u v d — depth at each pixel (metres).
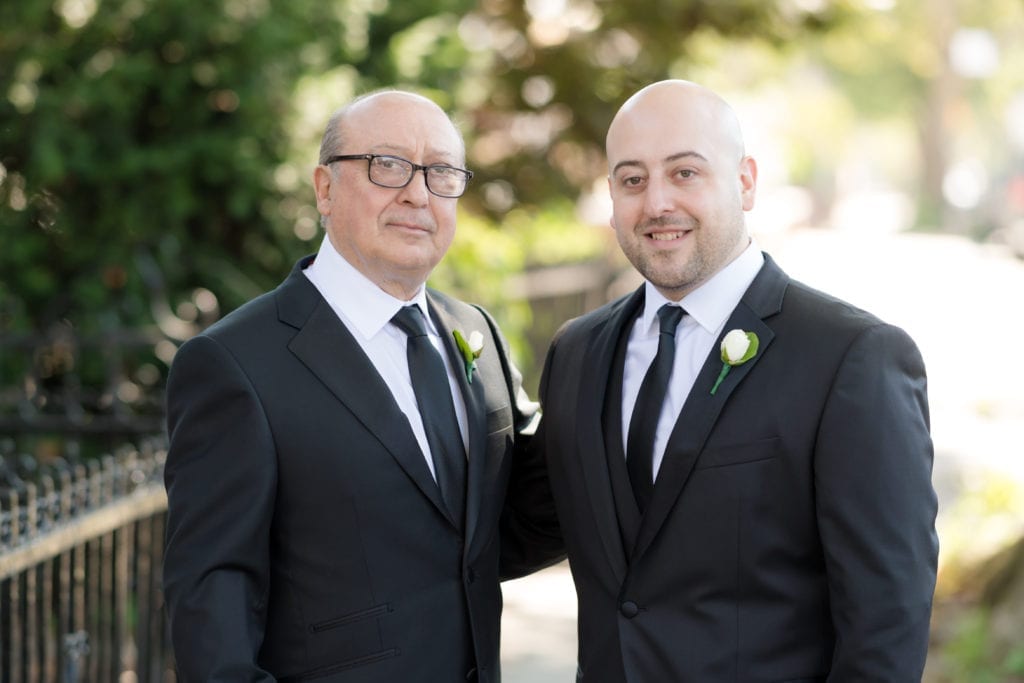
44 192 6.43
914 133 57.00
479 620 2.82
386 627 2.68
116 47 6.43
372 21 7.36
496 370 3.09
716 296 2.80
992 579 5.68
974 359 14.20
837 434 2.56
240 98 6.26
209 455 2.63
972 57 45.09
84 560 4.04
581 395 2.90
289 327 2.75
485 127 8.98
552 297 10.59
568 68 8.93
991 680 5.01
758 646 2.63
